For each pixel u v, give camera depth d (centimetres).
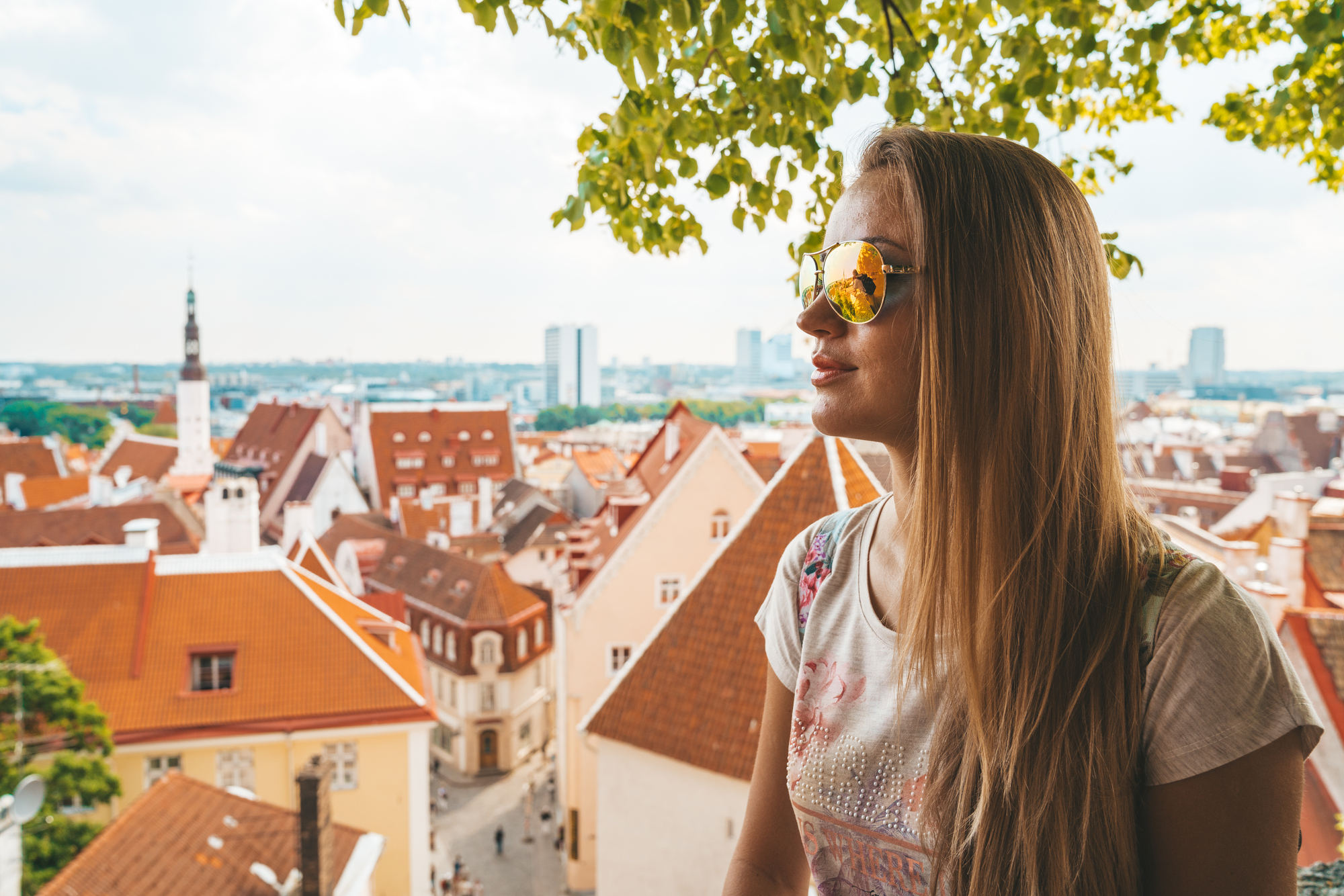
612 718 1667
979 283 135
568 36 379
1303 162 557
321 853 1491
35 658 2138
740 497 2370
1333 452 5725
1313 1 400
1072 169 519
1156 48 470
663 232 455
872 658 152
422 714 2495
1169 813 120
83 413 19850
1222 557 1997
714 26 348
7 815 1290
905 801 142
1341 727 1123
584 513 8344
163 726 2367
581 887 2347
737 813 1521
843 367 151
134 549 2714
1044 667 127
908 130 150
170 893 1415
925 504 138
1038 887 124
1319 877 395
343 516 5703
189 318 9931
